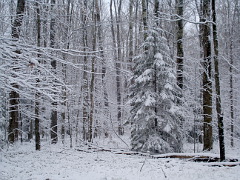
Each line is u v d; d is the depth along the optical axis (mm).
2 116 12555
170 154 10344
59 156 11336
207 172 7645
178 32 14742
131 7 24188
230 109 17312
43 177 7398
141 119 11828
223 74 18375
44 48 5629
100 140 19125
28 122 22031
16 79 4938
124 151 12328
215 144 17672
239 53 17938
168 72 11789
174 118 11953
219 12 17547
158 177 7266
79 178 7254
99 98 19359
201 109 14172
